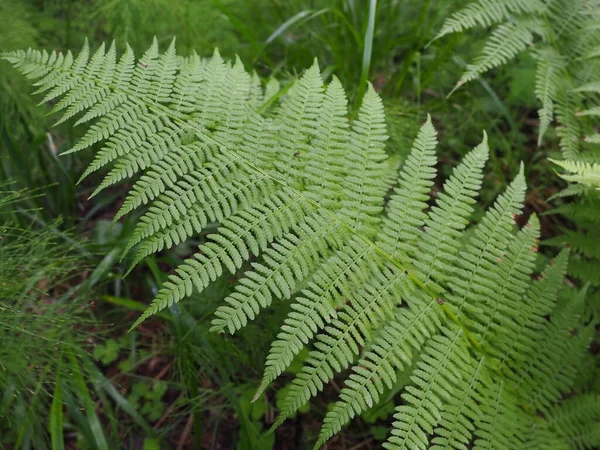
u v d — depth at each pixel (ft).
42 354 1.82
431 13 2.77
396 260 1.45
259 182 1.46
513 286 1.51
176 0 2.35
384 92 2.65
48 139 2.35
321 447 2.02
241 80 1.58
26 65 1.54
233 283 2.00
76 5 2.48
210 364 2.02
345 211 1.47
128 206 1.37
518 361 1.51
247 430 1.92
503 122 2.70
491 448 1.37
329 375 1.25
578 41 2.07
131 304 2.02
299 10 2.78
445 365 1.38
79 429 1.95
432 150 1.50
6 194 2.22
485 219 1.52
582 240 1.88
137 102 1.53
